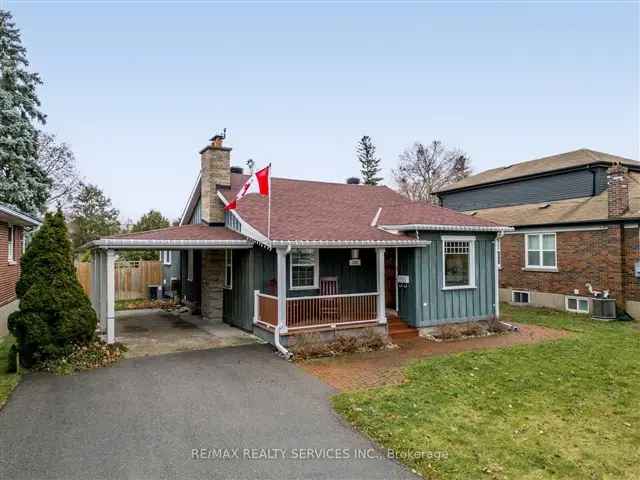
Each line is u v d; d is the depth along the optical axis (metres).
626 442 5.34
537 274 17.97
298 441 5.39
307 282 12.84
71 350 9.05
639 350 10.12
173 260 20.80
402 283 12.59
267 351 10.29
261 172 10.66
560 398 6.95
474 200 24.77
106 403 6.73
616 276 14.98
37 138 24.14
